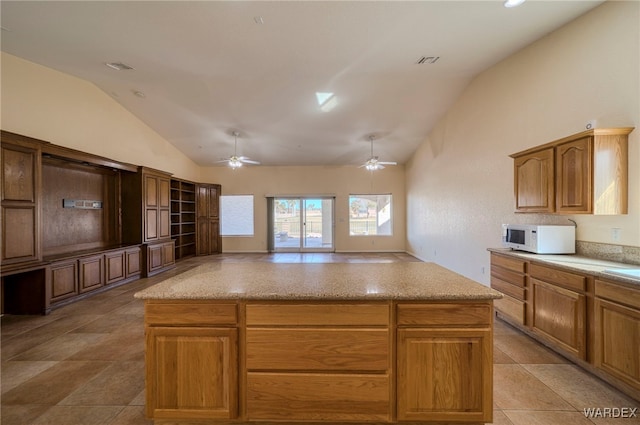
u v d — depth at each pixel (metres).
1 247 3.10
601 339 2.05
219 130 6.46
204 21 3.01
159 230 6.08
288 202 9.15
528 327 2.79
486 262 4.16
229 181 9.08
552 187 2.65
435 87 4.67
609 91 2.44
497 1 2.61
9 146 3.19
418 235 7.55
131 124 5.77
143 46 3.52
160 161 6.79
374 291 1.61
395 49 3.51
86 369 2.37
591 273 2.11
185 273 2.12
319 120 5.90
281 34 3.23
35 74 3.92
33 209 3.44
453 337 1.57
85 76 4.43
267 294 1.58
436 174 6.14
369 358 1.58
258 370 1.62
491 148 4.02
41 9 2.83
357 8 2.78
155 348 1.63
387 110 5.46
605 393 2.01
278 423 1.67
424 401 1.57
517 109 3.49
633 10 2.27
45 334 3.05
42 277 3.63
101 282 4.58
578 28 2.73
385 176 8.96
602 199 2.30
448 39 3.26
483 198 4.23
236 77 4.36
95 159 4.54
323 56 3.72
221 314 1.61
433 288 1.66
